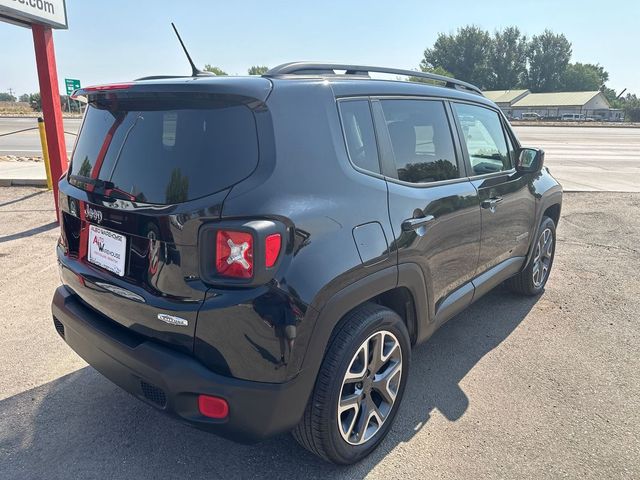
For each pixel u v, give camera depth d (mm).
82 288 2502
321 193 2148
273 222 1930
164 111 2191
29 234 6383
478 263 3439
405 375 2723
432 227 2766
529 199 4098
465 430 2793
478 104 3629
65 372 3303
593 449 2643
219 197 1929
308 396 2135
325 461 2500
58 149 6863
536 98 88125
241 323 1933
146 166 2148
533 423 2855
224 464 2512
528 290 4605
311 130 2195
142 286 2139
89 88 2455
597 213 8195
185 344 2029
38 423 2793
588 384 3262
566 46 97688
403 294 2721
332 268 2094
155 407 2162
